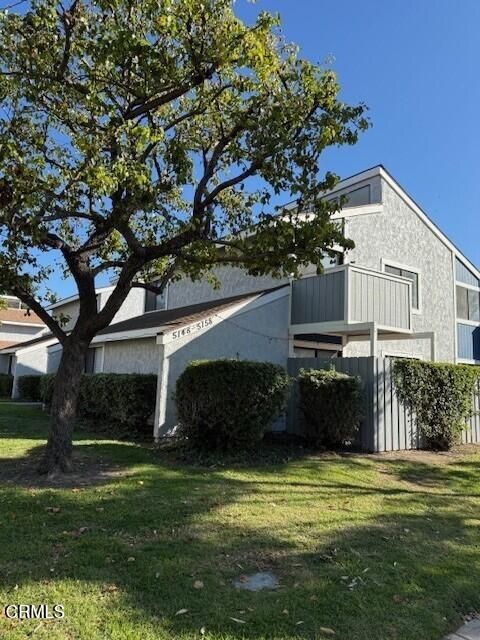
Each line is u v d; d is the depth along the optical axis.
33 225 6.23
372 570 4.19
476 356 19.77
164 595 3.58
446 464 9.27
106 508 5.52
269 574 4.03
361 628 3.29
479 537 5.23
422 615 3.51
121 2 6.50
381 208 16.27
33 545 4.39
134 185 6.55
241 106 7.85
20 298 7.45
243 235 9.33
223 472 7.59
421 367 10.93
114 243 9.41
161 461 8.26
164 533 4.84
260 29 6.72
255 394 8.74
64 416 7.25
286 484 7.03
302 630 3.21
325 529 5.15
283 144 7.14
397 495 6.82
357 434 10.35
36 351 23.41
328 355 14.20
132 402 11.03
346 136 7.29
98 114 7.00
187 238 7.47
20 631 3.04
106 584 3.70
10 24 6.45
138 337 13.22
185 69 7.19
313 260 6.84
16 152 6.02
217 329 11.55
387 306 12.78
